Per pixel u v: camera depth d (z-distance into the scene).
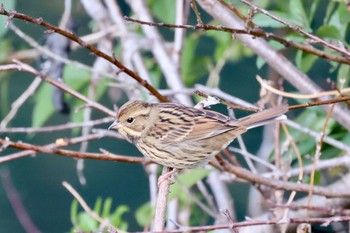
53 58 12.34
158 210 8.57
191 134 9.58
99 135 9.97
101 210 16.50
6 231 16.09
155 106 9.94
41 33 15.87
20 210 13.01
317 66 14.28
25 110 16.48
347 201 10.26
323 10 13.40
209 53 16.12
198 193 13.62
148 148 9.77
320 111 10.16
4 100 14.19
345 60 8.76
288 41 8.66
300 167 9.88
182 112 9.78
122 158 9.40
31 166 16.56
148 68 13.24
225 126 9.53
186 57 12.91
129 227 16.17
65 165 16.59
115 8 12.45
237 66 15.64
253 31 8.39
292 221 8.13
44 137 16.88
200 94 8.27
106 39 13.14
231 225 8.00
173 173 9.64
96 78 12.59
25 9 16.12
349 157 10.15
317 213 10.41
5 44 14.07
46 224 16.52
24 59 14.20
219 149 9.63
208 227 7.96
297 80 10.12
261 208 11.80
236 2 11.27
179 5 11.16
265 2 11.88
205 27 8.17
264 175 10.50
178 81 11.80
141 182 16.53
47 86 12.48
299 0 10.11
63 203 16.56
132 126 9.83
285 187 9.67
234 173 9.70
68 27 13.09
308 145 10.64
